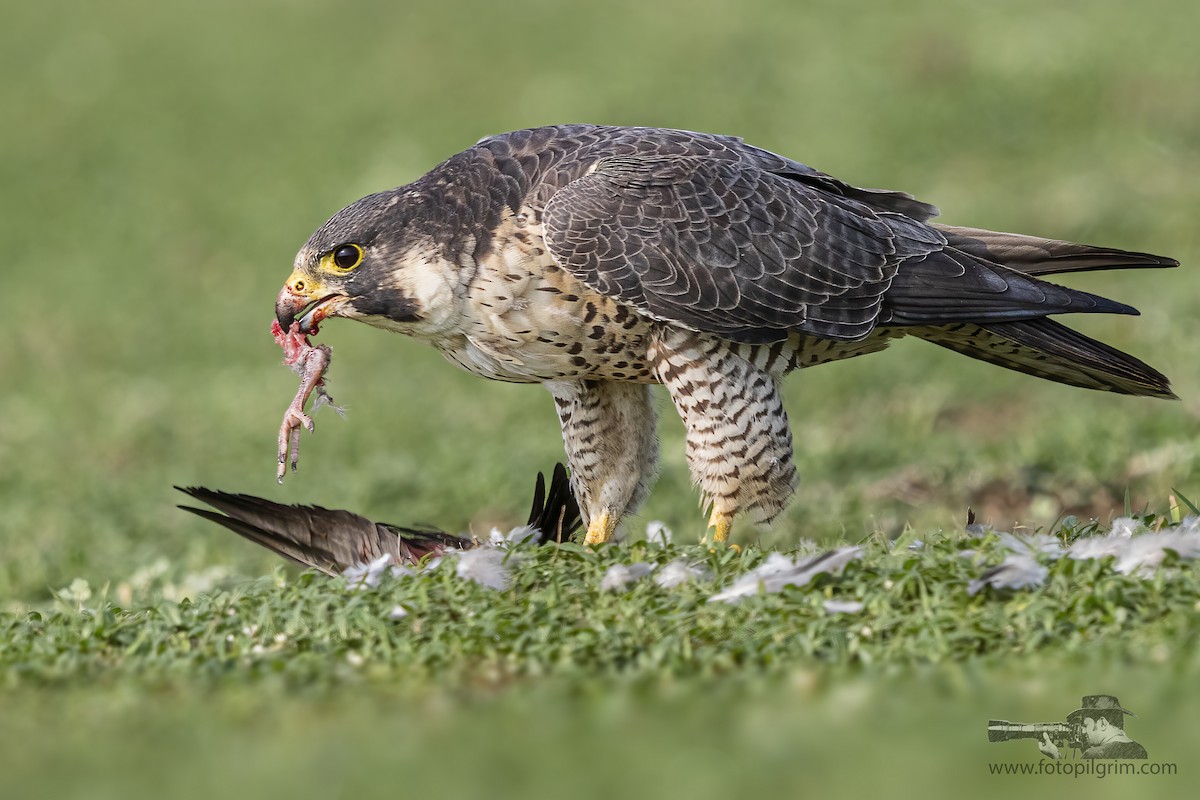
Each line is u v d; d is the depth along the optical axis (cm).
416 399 2323
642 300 1060
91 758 741
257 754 731
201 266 3228
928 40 3694
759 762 678
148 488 1897
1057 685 738
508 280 1067
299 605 908
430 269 1074
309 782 690
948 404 1970
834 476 1620
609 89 3834
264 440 2159
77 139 3969
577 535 1219
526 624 858
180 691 830
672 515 1449
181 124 4016
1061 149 3105
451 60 4231
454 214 1076
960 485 1473
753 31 4072
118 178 3719
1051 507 1382
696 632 839
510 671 827
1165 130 3089
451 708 780
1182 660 751
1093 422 1634
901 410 1930
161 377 2633
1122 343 2053
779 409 1117
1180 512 1155
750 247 1081
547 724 743
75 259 3312
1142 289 2303
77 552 1523
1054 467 1496
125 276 3197
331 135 3841
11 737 778
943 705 729
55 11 4881
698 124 3544
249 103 4088
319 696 809
